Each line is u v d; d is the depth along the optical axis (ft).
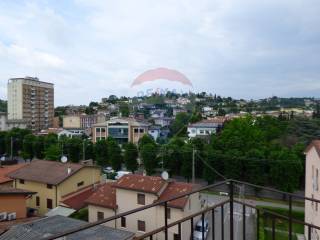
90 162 95.09
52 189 66.28
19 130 155.94
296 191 86.07
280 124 156.15
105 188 63.31
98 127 160.66
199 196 58.90
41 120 252.21
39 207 67.82
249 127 114.42
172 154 98.37
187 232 47.75
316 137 131.13
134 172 109.81
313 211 45.27
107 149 114.11
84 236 36.73
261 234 50.16
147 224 53.16
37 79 247.91
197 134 161.68
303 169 83.05
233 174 87.97
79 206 63.82
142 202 54.13
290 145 126.62
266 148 96.48
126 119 156.76
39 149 134.51
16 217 52.29
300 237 51.80
